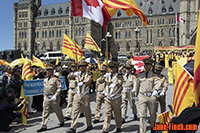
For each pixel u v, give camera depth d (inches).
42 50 3996.1
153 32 3710.6
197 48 126.6
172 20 3597.4
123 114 349.7
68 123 350.0
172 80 865.5
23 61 524.4
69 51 470.6
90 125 308.3
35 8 4190.5
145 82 267.7
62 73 549.3
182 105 162.9
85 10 318.3
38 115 420.5
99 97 354.6
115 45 3986.2
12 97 313.3
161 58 1207.6
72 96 379.2
